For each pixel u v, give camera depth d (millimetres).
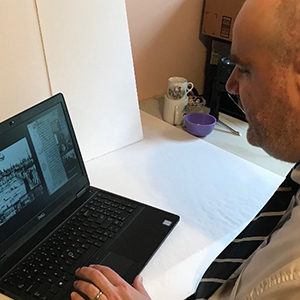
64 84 938
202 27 1520
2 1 777
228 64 1240
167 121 1287
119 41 1014
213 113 1345
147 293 666
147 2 1333
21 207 734
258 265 566
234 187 967
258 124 550
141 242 767
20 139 730
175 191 945
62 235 766
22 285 664
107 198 875
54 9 862
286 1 453
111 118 1064
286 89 489
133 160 1062
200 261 758
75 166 869
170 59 1523
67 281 673
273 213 689
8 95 847
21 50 837
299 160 553
